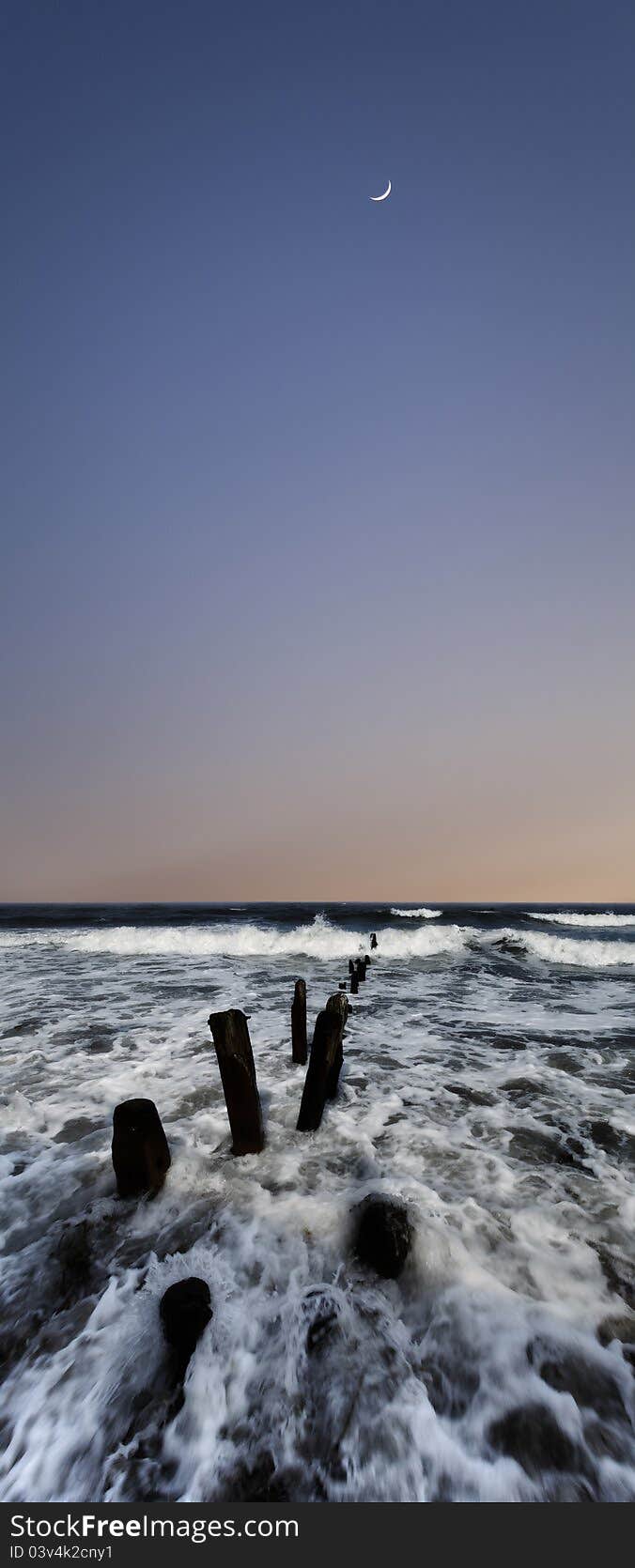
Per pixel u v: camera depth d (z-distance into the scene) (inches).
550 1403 115.3
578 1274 146.8
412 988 558.6
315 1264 152.1
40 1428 113.8
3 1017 422.0
